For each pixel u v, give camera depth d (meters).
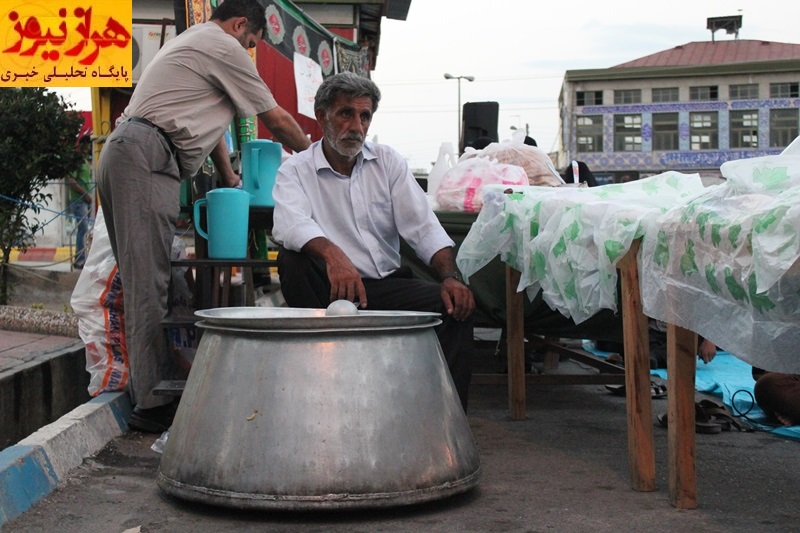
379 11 9.36
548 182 4.00
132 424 3.05
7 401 3.79
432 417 2.14
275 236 2.86
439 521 2.05
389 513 2.11
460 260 3.32
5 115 7.64
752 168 1.82
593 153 42.56
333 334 2.07
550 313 3.63
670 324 2.12
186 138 3.15
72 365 4.58
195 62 3.16
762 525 2.00
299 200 2.89
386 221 2.99
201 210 3.41
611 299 2.32
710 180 2.85
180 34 3.39
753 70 40.88
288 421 2.02
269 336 2.08
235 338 2.13
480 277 3.65
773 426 3.31
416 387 2.13
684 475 2.14
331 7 9.02
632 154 42.31
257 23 3.40
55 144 7.91
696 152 41.78
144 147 2.98
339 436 2.02
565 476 2.50
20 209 7.86
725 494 2.29
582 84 42.44
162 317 3.08
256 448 2.02
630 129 42.28
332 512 2.10
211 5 3.86
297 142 3.44
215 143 3.28
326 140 2.91
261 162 3.30
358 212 2.95
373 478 2.02
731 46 47.09
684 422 2.13
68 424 2.67
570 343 5.00
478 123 5.34
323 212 2.96
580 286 2.46
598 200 2.52
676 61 46.41
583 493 2.30
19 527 2.02
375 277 2.96
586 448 2.89
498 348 4.19
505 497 2.26
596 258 2.42
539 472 2.55
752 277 1.64
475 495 2.29
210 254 3.18
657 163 42.06
